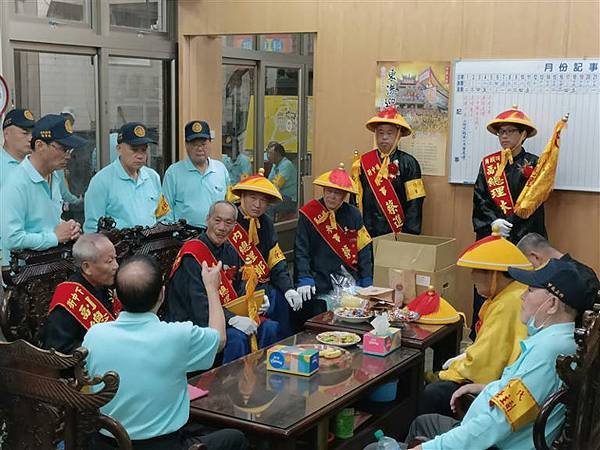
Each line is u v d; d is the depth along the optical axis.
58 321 3.00
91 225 4.41
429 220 5.38
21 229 3.56
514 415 2.29
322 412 2.74
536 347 2.33
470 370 3.14
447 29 5.18
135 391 2.39
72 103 5.31
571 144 4.86
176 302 3.72
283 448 2.58
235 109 7.00
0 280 3.50
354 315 3.80
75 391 2.07
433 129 5.29
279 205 7.64
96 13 5.39
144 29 5.92
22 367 2.13
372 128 5.25
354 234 4.59
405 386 3.59
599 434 2.46
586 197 4.87
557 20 4.85
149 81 6.06
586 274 2.38
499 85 5.05
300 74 7.86
